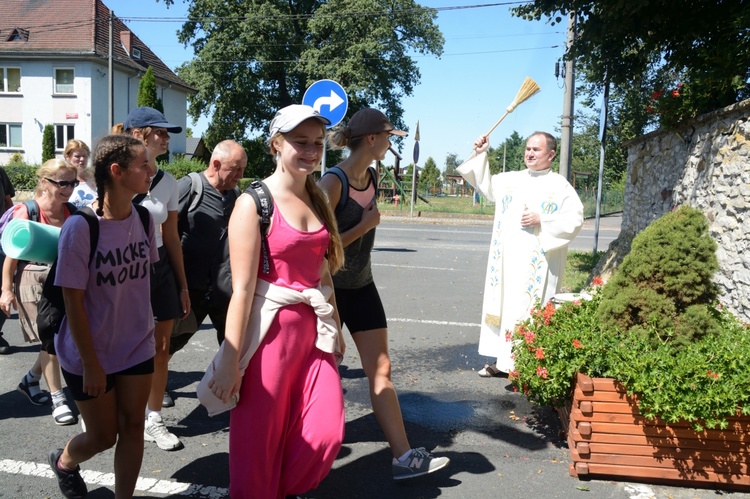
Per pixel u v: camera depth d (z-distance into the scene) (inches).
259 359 110.0
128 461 121.5
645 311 147.3
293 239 110.3
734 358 136.3
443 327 295.3
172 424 175.6
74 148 199.8
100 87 1531.7
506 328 207.6
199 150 1931.6
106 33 1573.6
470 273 460.8
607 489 140.3
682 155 301.9
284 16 1504.7
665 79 363.3
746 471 137.6
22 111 1521.9
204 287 173.0
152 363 123.0
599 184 524.1
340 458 156.1
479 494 137.6
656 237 150.0
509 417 184.5
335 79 1496.1
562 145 661.9
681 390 134.0
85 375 112.0
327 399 114.2
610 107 991.0
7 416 176.6
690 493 138.6
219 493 136.5
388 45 1534.2
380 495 137.4
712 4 304.8
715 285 149.7
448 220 1012.5
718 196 247.4
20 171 1337.4
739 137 229.8
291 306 111.6
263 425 109.7
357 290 146.5
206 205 171.9
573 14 336.2
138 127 148.0
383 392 143.4
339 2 1517.0
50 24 1545.3
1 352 237.1
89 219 112.8
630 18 314.2
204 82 1531.7
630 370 136.3
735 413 135.5
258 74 1589.6
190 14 1572.3
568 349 149.0
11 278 174.9
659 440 139.7
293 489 115.8
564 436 165.0
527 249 204.7
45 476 141.6
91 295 114.7
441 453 159.5
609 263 409.4
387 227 892.0
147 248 122.1
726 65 262.2
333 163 1047.0
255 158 1652.3
